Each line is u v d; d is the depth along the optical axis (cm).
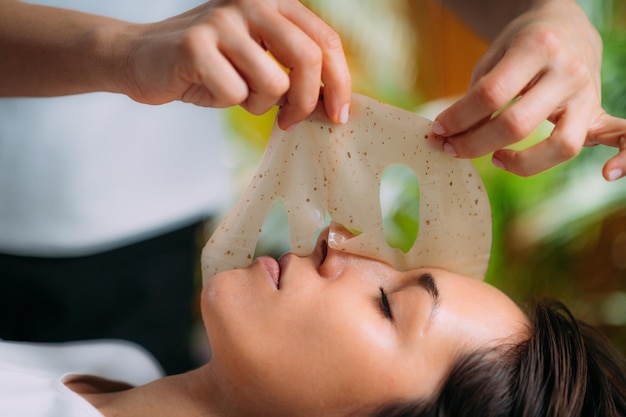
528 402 88
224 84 69
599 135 85
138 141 115
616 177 82
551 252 173
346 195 89
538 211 169
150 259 125
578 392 92
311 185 90
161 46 71
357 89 207
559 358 92
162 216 121
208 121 126
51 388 95
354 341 85
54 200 110
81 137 108
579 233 169
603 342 108
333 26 207
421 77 214
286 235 179
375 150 88
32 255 114
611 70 169
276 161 89
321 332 85
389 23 207
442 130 80
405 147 88
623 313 174
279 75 70
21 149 107
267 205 91
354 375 86
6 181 108
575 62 78
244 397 89
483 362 88
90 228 113
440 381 87
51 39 82
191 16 75
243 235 92
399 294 89
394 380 86
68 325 120
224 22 70
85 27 82
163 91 74
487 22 112
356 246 91
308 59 71
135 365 118
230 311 87
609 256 175
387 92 206
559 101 77
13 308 118
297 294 87
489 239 94
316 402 87
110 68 77
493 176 171
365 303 88
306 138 88
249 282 88
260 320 86
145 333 129
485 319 91
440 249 94
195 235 135
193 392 94
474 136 79
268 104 73
